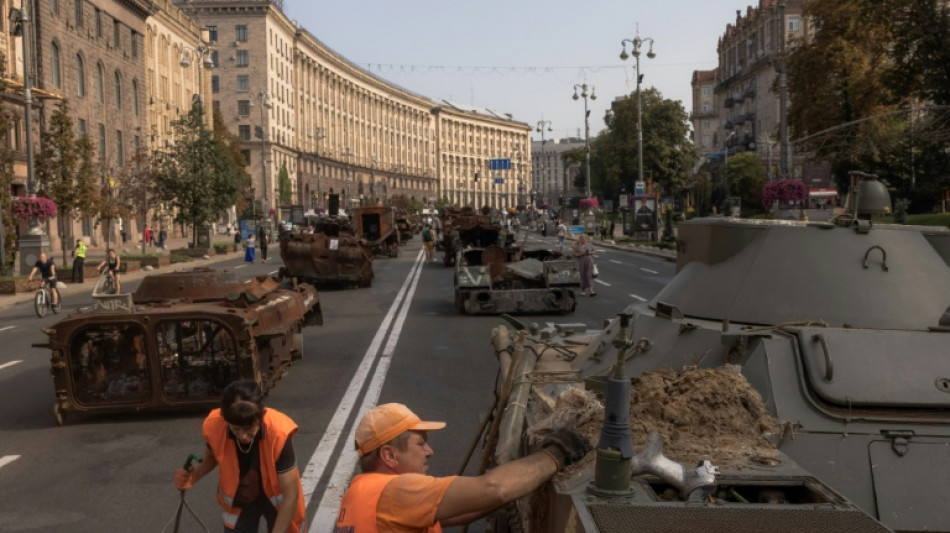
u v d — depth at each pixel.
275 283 15.59
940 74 43.72
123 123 67.00
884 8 45.12
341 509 3.58
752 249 6.17
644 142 89.06
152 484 8.59
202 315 11.05
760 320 5.80
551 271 22.30
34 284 32.78
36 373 15.32
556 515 3.62
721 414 4.50
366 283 32.00
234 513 5.37
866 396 4.67
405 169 178.75
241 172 86.88
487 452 4.99
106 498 8.19
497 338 7.56
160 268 44.75
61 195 39.03
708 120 136.75
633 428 4.43
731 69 110.94
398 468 3.66
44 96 44.41
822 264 5.90
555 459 3.48
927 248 6.11
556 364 6.86
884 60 50.25
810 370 4.82
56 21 55.03
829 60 48.62
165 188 54.25
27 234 35.72
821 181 69.44
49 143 39.59
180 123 55.56
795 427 4.53
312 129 134.50
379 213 53.53
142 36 71.50
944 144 42.84
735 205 50.12
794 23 89.94
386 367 14.65
